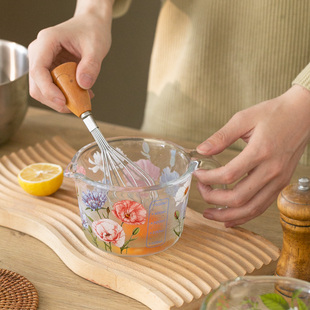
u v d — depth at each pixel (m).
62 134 1.29
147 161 0.94
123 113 2.32
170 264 0.85
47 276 0.87
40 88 0.92
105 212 0.84
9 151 1.22
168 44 1.42
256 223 0.99
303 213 0.73
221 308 0.65
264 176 0.88
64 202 1.01
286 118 0.89
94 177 0.93
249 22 1.27
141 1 2.11
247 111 0.89
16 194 1.03
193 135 1.43
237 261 0.87
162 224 0.85
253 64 1.29
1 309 0.78
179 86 1.40
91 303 0.81
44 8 2.17
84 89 0.89
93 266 0.84
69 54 1.03
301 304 0.67
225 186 0.92
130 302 0.82
